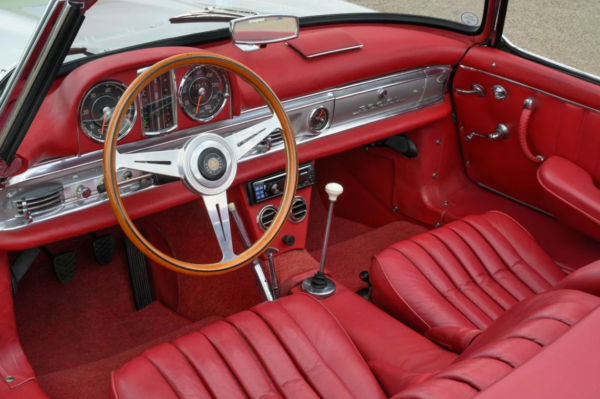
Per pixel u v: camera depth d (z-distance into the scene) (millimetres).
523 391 831
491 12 2273
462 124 2596
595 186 2123
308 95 2146
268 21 1806
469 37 2414
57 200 1727
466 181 2748
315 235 2885
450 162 2689
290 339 1474
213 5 2121
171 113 1816
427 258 1902
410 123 2424
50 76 1279
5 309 1703
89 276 2506
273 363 1415
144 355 1433
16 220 1682
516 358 955
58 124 1632
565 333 928
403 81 2367
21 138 1369
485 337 1301
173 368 1384
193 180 1614
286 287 2105
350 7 2441
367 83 2279
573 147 2180
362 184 2883
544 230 2396
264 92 1706
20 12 1836
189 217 2438
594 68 2047
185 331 2252
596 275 1229
